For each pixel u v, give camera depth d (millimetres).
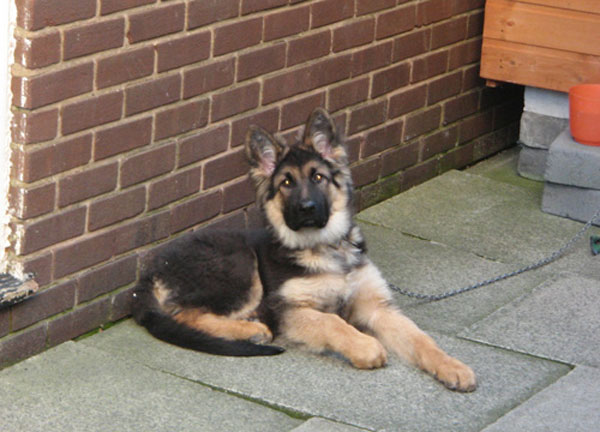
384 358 5531
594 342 5859
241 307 5949
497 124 9477
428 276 6902
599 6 8055
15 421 4938
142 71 5984
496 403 5195
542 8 8312
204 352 5730
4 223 5516
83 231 5852
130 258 6199
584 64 8266
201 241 6023
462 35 8672
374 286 6016
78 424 4926
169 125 6266
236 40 6586
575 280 6684
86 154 5754
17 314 5555
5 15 5230
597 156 7660
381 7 7727
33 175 5477
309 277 5840
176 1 6086
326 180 5895
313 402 5188
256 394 5262
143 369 5535
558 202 7980
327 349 5676
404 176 8469
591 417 4938
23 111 5375
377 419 5008
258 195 6059
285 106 7145
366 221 7859
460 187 8609
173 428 4906
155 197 6293
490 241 7535
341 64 7523
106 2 5641
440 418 5031
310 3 7094
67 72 5531
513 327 6051
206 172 6633
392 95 8102
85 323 5977
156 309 5953
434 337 5961
